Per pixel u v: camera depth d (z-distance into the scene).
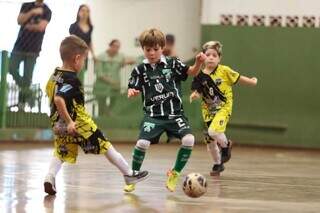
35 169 9.88
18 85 16.58
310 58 19.94
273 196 7.72
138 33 20.81
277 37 20.11
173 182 7.59
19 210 5.98
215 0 20.44
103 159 12.30
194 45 20.81
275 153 17.22
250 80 10.41
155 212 6.09
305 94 19.98
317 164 13.67
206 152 16.03
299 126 20.05
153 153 14.95
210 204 6.78
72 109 7.08
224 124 10.24
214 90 10.35
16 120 16.61
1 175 8.87
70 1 20.02
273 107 20.20
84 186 7.96
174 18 20.91
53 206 6.27
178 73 7.69
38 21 16.92
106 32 20.88
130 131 19.44
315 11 19.94
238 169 11.55
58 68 7.22
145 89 7.68
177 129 7.54
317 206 6.98
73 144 7.23
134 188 7.68
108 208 6.24
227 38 20.38
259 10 20.23
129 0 20.81
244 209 6.53
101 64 18.73
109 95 18.98
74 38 7.23
